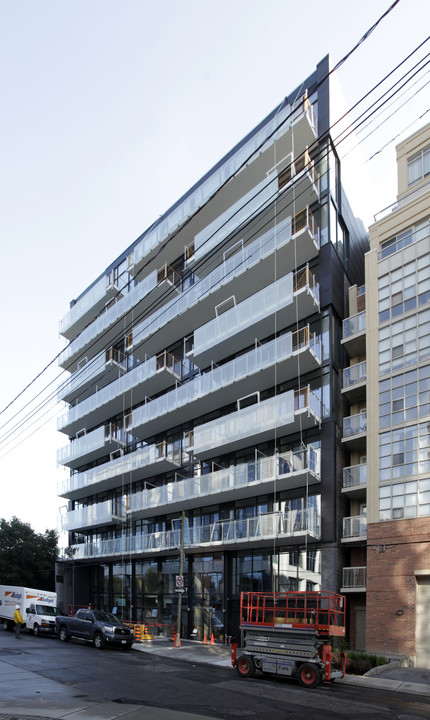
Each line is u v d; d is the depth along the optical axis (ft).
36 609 90.43
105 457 126.41
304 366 78.07
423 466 63.52
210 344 90.27
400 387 68.49
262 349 80.74
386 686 46.88
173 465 99.91
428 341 66.85
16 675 47.34
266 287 83.46
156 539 94.79
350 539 69.67
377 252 76.18
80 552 116.98
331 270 80.89
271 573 78.28
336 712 35.68
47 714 32.86
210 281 92.58
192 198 100.89
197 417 99.35
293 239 79.46
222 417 85.30
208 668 56.24
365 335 76.74
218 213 98.68
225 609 83.51
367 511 67.46
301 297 78.02
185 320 100.12
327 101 87.20
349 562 73.26
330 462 73.15
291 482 75.20
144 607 103.30
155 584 101.55
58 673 49.01
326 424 75.10
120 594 111.96
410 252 71.77
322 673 46.29
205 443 87.66
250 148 90.68
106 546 108.37
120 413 123.85
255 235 90.68
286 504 78.84
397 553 63.00
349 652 57.26
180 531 86.69
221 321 89.20
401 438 66.69
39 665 53.52
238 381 83.35
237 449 87.40
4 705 35.01
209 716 33.60
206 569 89.81
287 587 75.41
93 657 61.67
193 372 101.91
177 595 95.25
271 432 78.18
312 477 72.59
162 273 106.63
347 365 82.84
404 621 60.29
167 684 44.78
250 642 51.24
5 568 124.57
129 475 108.58
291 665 47.50
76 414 130.11
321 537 71.41
